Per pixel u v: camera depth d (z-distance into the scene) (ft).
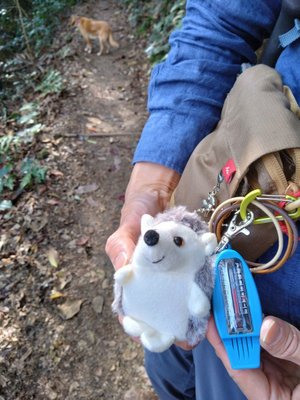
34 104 4.76
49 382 2.30
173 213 0.78
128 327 0.73
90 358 2.42
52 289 2.75
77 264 2.94
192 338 0.73
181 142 1.17
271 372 0.83
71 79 5.58
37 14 7.89
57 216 3.29
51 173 3.66
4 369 2.30
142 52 6.40
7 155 3.75
